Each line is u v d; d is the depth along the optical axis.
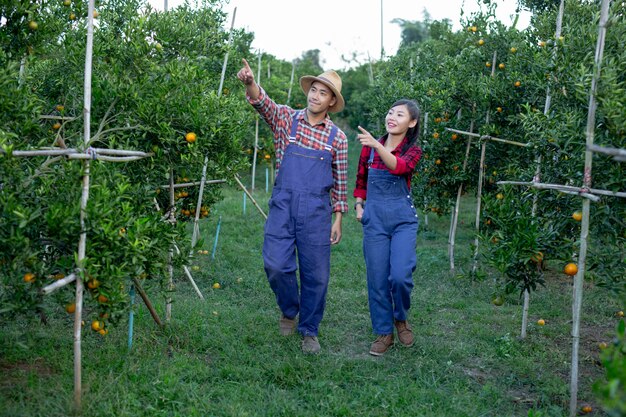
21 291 2.80
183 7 6.14
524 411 3.35
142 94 3.56
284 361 3.73
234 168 4.75
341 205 4.15
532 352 4.19
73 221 2.80
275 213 3.97
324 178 3.95
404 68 9.34
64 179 3.05
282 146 4.02
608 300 5.47
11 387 3.12
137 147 3.62
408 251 3.87
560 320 4.99
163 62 4.28
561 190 3.24
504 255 3.56
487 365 3.96
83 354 3.61
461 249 7.53
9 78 2.96
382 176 3.96
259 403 3.22
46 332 3.91
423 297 5.50
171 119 3.62
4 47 3.36
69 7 3.88
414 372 3.81
